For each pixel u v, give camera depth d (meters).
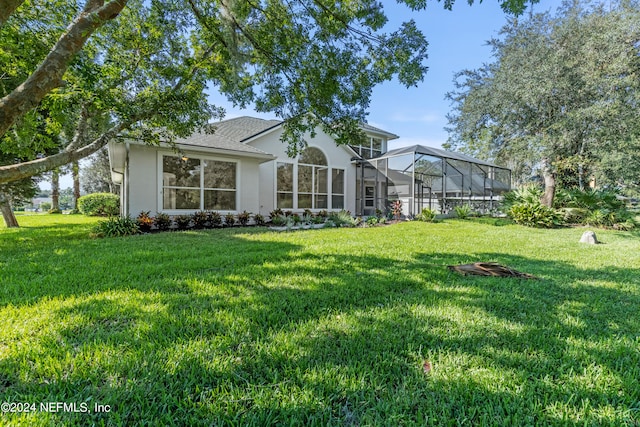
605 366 2.06
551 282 4.20
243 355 2.12
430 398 1.72
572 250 7.09
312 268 4.68
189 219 10.81
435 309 3.08
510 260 5.77
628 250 7.12
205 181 11.74
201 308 2.96
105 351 2.12
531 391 1.79
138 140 8.66
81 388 1.76
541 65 12.21
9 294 3.31
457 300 3.37
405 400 1.70
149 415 1.57
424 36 5.76
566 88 12.20
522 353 2.22
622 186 15.51
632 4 12.34
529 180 20.23
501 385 1.84
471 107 15.41
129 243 7.08
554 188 14.71
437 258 5.72
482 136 16.05
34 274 4.21
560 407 1.67
